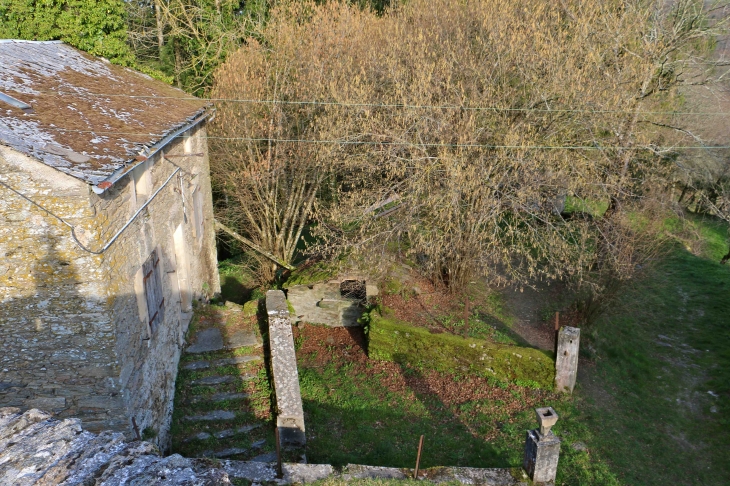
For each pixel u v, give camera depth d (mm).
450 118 12461
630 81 14156
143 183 7848
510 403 10500
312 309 13219
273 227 16734
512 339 12164
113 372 6172
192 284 11242
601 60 13406
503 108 12375
